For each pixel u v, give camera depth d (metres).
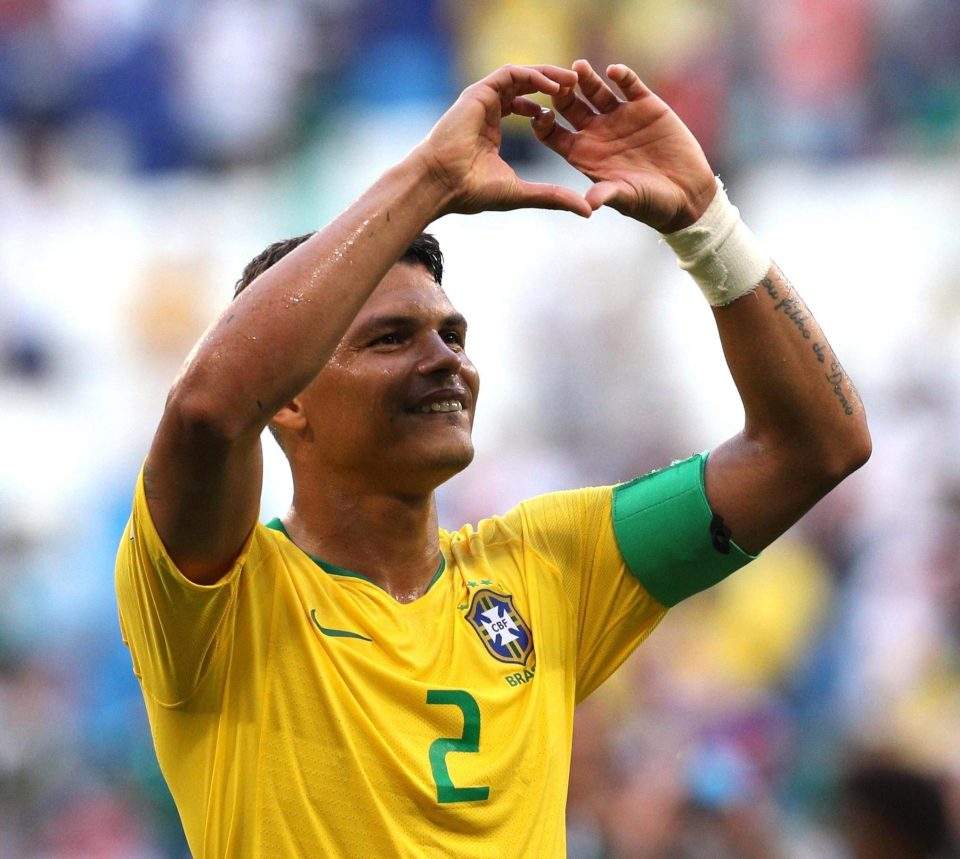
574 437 43.06
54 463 45.66
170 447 9.87
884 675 33.72
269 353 9.80
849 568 36.72
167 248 49.91
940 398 41.59
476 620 11.45
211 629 10.32
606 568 12.20
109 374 48.28
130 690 36.25
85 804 32.44
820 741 31.56
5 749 33.03
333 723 10.54
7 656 37.41
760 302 11.80
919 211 45.59
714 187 11.70
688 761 22.47
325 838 10.35
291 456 11.73
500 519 12.42
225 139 51.25
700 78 47.03
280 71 51.12
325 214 49.75
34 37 52.28
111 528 42.81
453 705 10.84
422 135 49.78
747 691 32.88
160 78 51.75
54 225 50.53
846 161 46.88
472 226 46.19
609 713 26.05
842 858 26.61
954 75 46.78
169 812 31.98
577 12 48.03
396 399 11.21
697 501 12.02
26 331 48.34
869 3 46.97
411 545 11.51
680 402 42.94
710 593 35.50
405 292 11.34
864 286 45.00
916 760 18.11
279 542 11.27
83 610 40.12
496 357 44.50
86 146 51.94
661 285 44.50
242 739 10.52
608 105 11.66
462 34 49.50
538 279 45.06
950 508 36.94
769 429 11.95
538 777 11.08
